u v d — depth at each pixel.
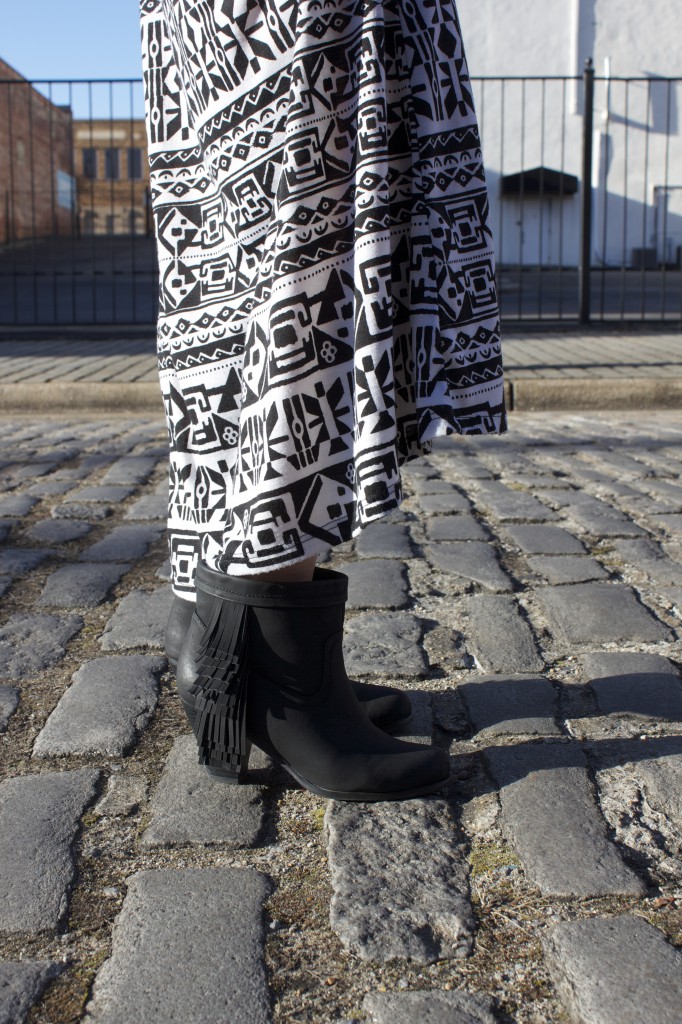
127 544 2.79
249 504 1.32
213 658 1.42
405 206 1.38
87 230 32.56
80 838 1.36
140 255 22.17
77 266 20.19
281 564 1.31
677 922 1.16
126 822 1.40
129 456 4.11
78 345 7.73
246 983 1.07
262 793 1.48
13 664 1.96
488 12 21.56
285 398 1.28
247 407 1.33
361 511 1.28
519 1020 1.01
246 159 1.31
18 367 6.41
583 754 1.57
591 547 2.71
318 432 1.30
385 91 1.25
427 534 2.84
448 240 1.36
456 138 1.35
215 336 1.38
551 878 1.25
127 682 1.86
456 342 1.38
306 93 1.25
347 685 1.47
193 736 1.66
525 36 21.59
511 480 3.56
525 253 21.70
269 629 1.40
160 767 1.56
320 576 1.51
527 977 1.07
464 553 2.64
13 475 3.76
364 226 1.25
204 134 1.35
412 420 1.43
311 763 1.42
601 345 7.07
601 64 21.67
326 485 1.31
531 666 1.94
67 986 1.07
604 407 5.55
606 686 1.82
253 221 1.32
